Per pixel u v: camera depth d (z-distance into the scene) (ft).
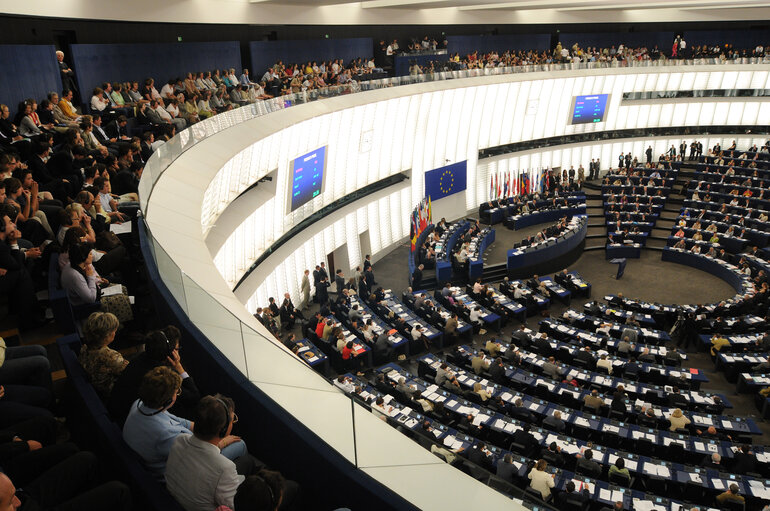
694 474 41.32
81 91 61.00
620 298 74.08
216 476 12.62
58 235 26.76
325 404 14.60
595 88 114.01
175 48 72.38
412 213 87.86
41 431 16.38
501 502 14.23
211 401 12.98
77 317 23.41
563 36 133.90
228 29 85.56
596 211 106.01
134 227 29.63
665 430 49.32
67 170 34.91
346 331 62.44
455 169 101.09
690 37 137.59
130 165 38.45
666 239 95.71
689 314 67.51
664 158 116.88
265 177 65.10
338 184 79.20
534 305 74.38
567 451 43.78
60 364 21.47
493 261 88.02
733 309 69.97
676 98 119.65
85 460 14.60
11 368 18.30
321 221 77.66
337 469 14.29
